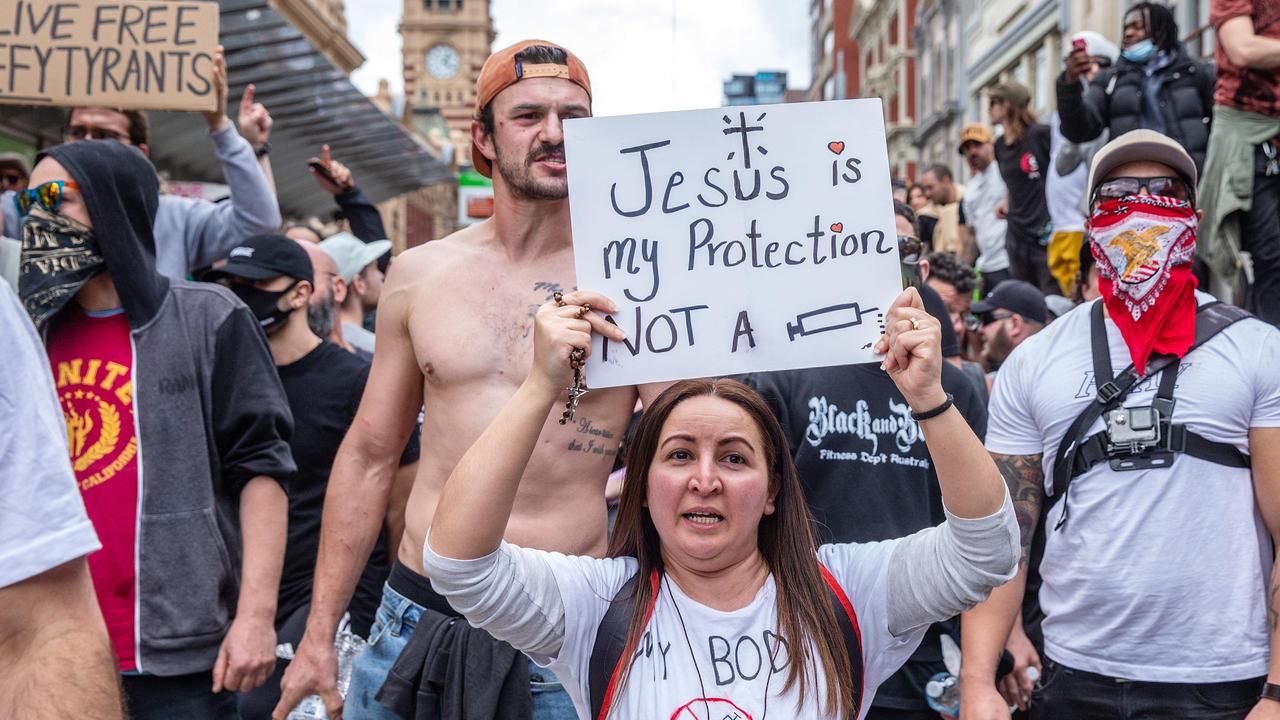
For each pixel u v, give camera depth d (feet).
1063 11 67.05
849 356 7.85
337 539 10.61
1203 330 10.41
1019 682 11.74
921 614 7.62
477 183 106.83
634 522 7.91
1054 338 11.12
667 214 7.90
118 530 10.57
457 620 9.53
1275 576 9.93
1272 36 17.03
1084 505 10.57
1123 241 10.65
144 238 11.02
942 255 19.30
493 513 7.23
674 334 7.83
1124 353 10.65
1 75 15.71
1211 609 10.11
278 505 11.43
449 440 9.76
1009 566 7.41
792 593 7.62
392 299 10.27
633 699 7.48
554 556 7.92
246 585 11.14
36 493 6.32
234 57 45.37
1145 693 10.27
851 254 7.89
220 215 16.76
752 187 7.93
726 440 7.49
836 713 7.39
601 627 7.69
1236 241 17.61
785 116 7.95
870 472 11.73
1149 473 10.30
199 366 11.18
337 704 10.60
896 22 134.92
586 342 7.36
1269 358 10.18
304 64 47.73
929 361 7.15
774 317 7.86
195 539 10.87
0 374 6.38
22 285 10.49
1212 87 19.44
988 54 86.63
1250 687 10.09
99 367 10.78
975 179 31.78
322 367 14.38
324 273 17.04
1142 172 10.74
